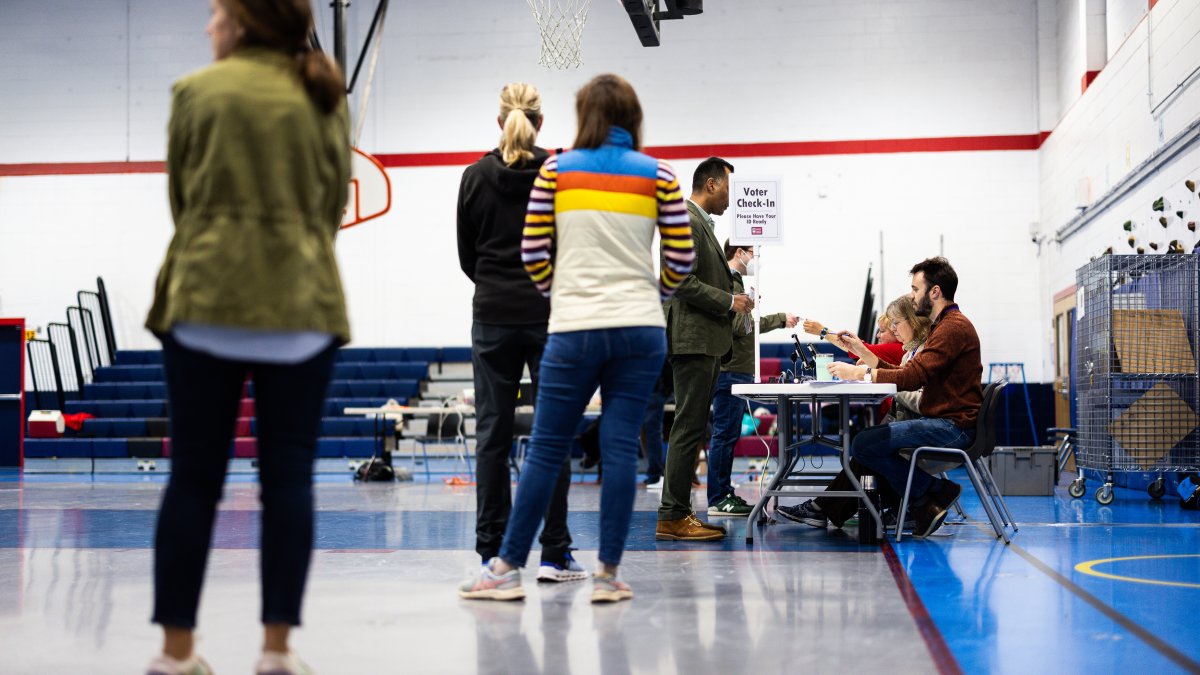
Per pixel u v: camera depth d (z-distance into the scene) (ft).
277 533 6.28
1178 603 10.23
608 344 9.64
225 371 6.25
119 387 42.29
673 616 9.50
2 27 45.52
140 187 44.91
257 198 6.12
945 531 16.48
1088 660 7.95
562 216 9.84
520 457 33.71
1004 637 8.73
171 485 6.26
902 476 15.47
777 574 11.95
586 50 42.78
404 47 43.73
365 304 43.80
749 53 42.14
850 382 14.47
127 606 10.26
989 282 40.73
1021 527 17.15
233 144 6.11
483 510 11.34
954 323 15.40
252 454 39.22
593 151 9.88
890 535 15.76
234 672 7.57
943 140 41.14
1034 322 40.42
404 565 12.90
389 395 40.83
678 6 26.94
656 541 14.98
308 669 6.64
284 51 6.51
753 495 24.53
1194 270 22.72
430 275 43.55
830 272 41.45
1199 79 23.49
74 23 45.24
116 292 44.78
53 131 45.24
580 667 7.66
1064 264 36.73
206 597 10.62
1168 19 25.49
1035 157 40.65
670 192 9.95
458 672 7.53
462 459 39.83
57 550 14.71
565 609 9.85
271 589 6.27
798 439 17.26
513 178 11.00
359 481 32.65
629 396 9.98
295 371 6.33
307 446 6.44
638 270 9.84
